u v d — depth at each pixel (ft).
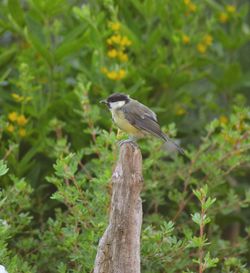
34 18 41.09
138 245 26.13
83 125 39.86
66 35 40.16
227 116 46.39
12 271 27.27
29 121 40.27
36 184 39.22
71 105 39.42
